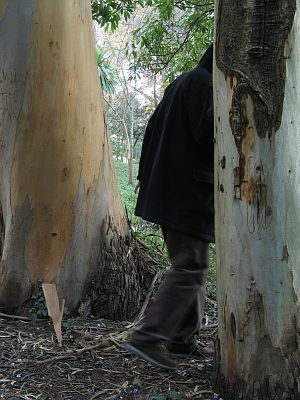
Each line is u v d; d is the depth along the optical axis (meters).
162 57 8.77
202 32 7.94
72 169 4.06
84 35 4.11
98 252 4.32
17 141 4.00
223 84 2.46
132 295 4.39
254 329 2.45
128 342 2.85
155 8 8.16
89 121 4.16
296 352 2.41
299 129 2.35
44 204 4.06
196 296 3.02
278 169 2.34
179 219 2.81
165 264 5.27
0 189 4.30
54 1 3.91
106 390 2.82
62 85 3.96
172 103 2.87
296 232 2.37
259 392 2.47
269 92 2.33
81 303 4.25
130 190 16.47
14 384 2.89
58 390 2.83
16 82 3.96
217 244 2.60
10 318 4.07
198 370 3.04
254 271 2.42
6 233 4.20
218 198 2.55
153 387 2.82
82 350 3.36
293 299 2.39
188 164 2.83
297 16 2.33
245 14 2.37
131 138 24.33
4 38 3.94
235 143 2.42
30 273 4.13
